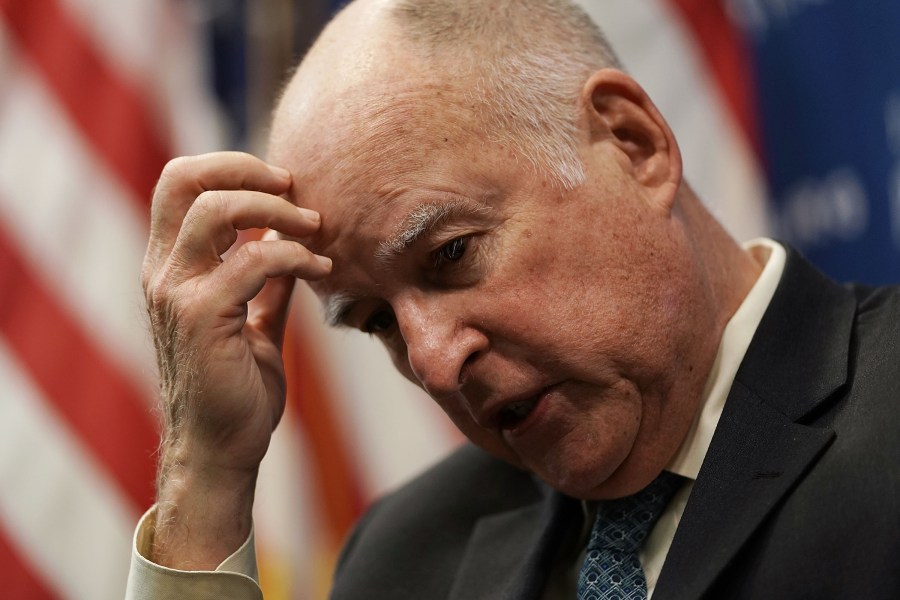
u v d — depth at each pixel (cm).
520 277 247
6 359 503
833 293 279
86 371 506
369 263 252
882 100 463
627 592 261
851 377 254
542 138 252
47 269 512
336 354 522
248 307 302
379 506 356
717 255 279
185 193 276
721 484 245
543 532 289
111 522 495
